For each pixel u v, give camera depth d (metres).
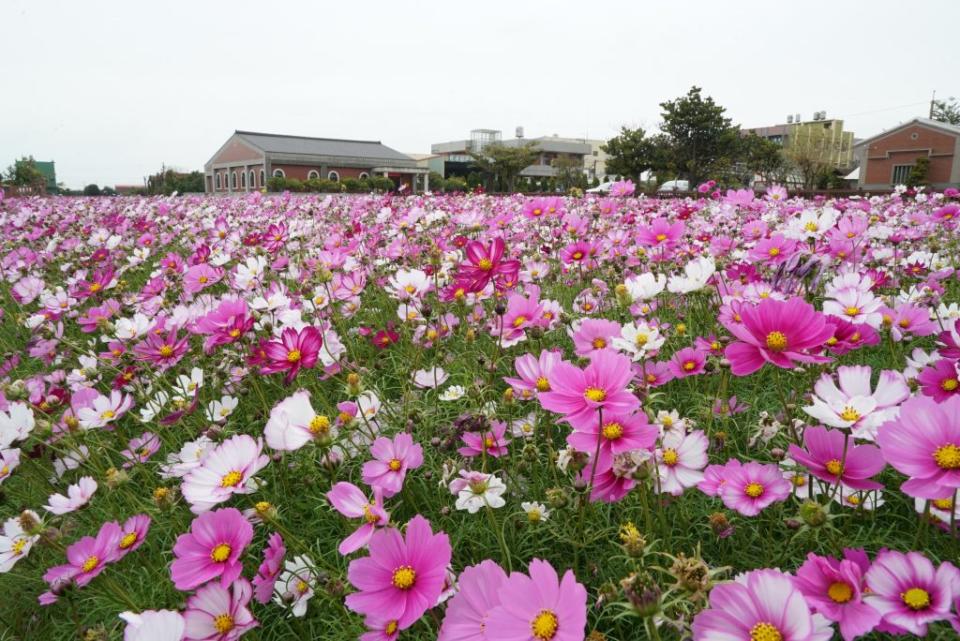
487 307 2.80
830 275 2.51
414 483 1.75
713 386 1.98
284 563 1.34
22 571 1.76
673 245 2.93
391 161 55.88
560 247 4.06
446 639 0.90
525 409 2.03
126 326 2.24
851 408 1.08
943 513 1.15
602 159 82.62
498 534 1.32
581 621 0.79
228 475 1.28
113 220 6.84
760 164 39.94
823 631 0.80
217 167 60.28
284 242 3.94
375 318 3.26
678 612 1.00
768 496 1.21
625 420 1.18
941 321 2.11
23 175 38.91
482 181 55.91
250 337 2.37
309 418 1.34
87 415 1.86
